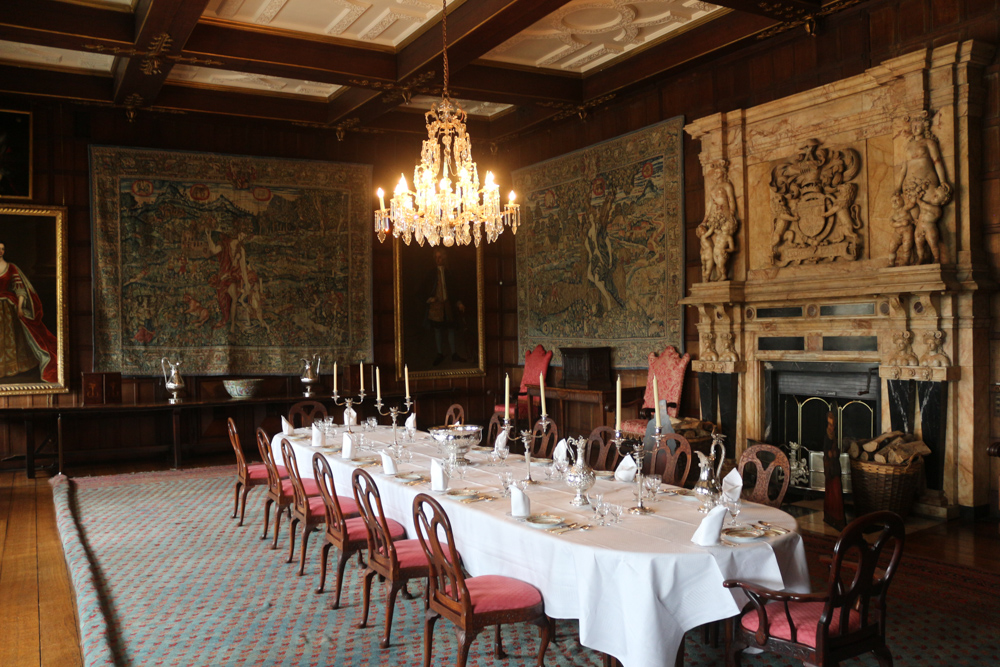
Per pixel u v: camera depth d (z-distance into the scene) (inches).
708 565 132.6
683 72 369.7
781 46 326.6
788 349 320.5
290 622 183.2
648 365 395.2
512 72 388.2
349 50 350.6
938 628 172.6
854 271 294.7
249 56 330.0
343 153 475.8
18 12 293.0
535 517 158.2
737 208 340.8
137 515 294.2
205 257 436.1
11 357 393.1
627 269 409.1
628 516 160.1
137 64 335.6
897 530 123.6
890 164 284.4
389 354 486.9
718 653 163.5
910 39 280.7
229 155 441.4
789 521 154.2
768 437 333.1
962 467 263.0
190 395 432.1
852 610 130.3
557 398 430.9
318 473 201.0
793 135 318.7
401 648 167.5
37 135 399.5
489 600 140.8
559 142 461.1
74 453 405.4
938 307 264.4
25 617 189.6
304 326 461.1
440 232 289.0
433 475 187.9
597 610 135.6
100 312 412.5
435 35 325.4
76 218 410.3
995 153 260.4
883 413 283.9
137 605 195.5
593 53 377.1
